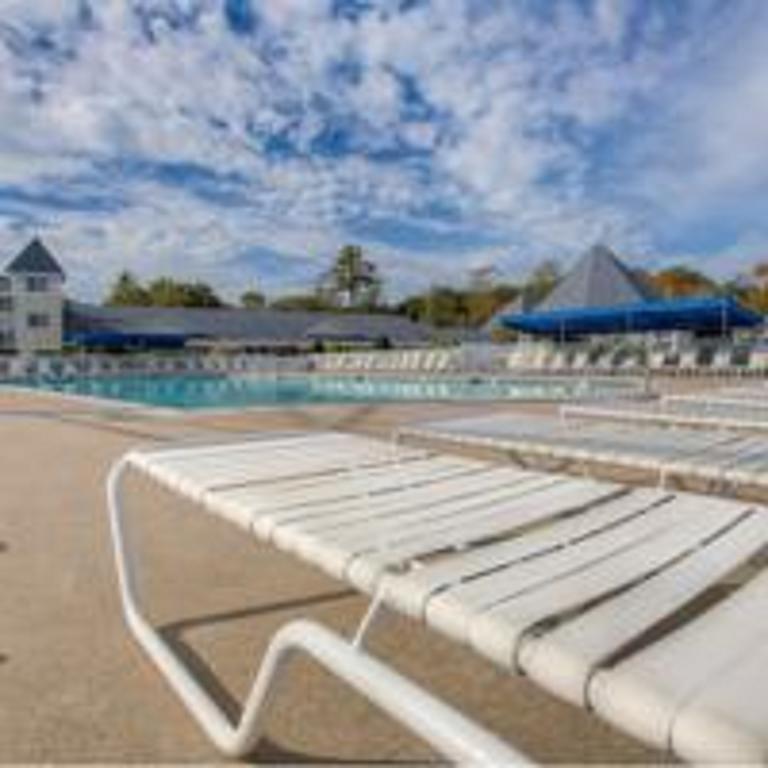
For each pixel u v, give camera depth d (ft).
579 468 17.35
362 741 6.06
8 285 125.59
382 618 8.42
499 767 2.98
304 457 10.64
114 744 6.01
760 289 136.67
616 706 3.70
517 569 5.62
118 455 19.75
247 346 135.85
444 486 8.64
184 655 7.63
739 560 5.80
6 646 7.81
